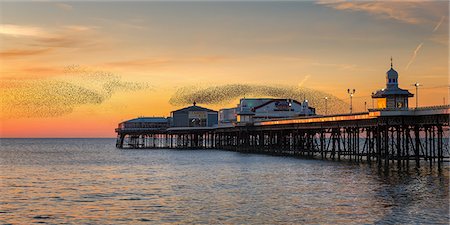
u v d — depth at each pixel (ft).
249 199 224.12
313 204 208.85
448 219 177.37
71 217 193.06
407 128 347.15
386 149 348.18
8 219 191.11
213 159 495.41
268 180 292.20
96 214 197.67
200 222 180.45
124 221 184.55
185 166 411.95
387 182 269.03
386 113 343.87
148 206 212.02
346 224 173.06
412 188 246.27
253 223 176.96
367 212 190.49
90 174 353.92
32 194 250.98
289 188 255.91
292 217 184.96
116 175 343.87
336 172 327.06
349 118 391.45
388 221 175.63
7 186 283.79
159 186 275.80
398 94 388.57
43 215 197.36
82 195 245.86
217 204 213.25
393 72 396.16
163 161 483.10
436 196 222.48
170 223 179.73
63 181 309.01
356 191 240.53
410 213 187.32
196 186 272.51
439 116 322.34
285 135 575.38
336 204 207.62
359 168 351.05
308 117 469.16
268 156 526.16
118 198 234.58
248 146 643.04
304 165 388.98
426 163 376.27
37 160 531.91
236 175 324.80
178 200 225.35
